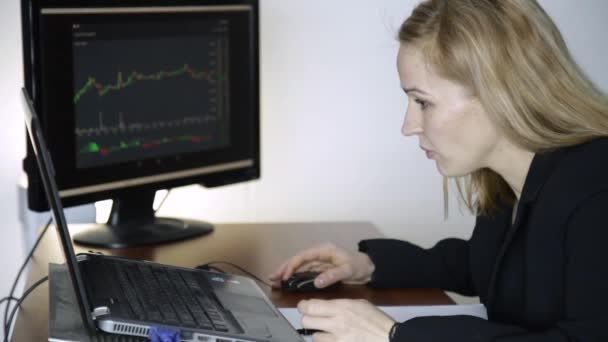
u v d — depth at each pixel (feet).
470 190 5.34
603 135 4.35
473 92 4.32
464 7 4.32
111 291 4.32
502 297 4.69
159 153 6.63
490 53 4.22
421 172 9.86
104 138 6.25
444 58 4.29
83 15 6.02
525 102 4.26
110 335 3.83
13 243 8.91
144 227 6.66
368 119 9.66
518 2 4.30
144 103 6.48
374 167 9.77
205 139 6.94
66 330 3.83
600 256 4.09
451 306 5.05
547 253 4.31
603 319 4.00
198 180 6.95
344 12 9.43
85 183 6.16
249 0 7.13
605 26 9.87
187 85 6.75
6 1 8.75
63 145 5.98
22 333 4.48
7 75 8.84
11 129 8.90
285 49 9.40
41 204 5.96
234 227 6.93
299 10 9.36
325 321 4.27
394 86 9.63
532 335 4.03
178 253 6.11
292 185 9.68
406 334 4.14
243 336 3.93
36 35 5.74
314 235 6.72
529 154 4.54
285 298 5.21
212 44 6.89
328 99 9.56
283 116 9.53
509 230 5.07
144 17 6.39
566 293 4.16
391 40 9.53
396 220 9.90
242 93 7.18
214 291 4.71
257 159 7.38
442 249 5.69
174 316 4.03
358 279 5.49
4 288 8.96
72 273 3.89
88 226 6.67
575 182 4.25
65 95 5.97
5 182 8.89
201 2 6.75
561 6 9.80
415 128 4.59
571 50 9.87
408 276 5.49
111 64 6.24
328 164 9.70
